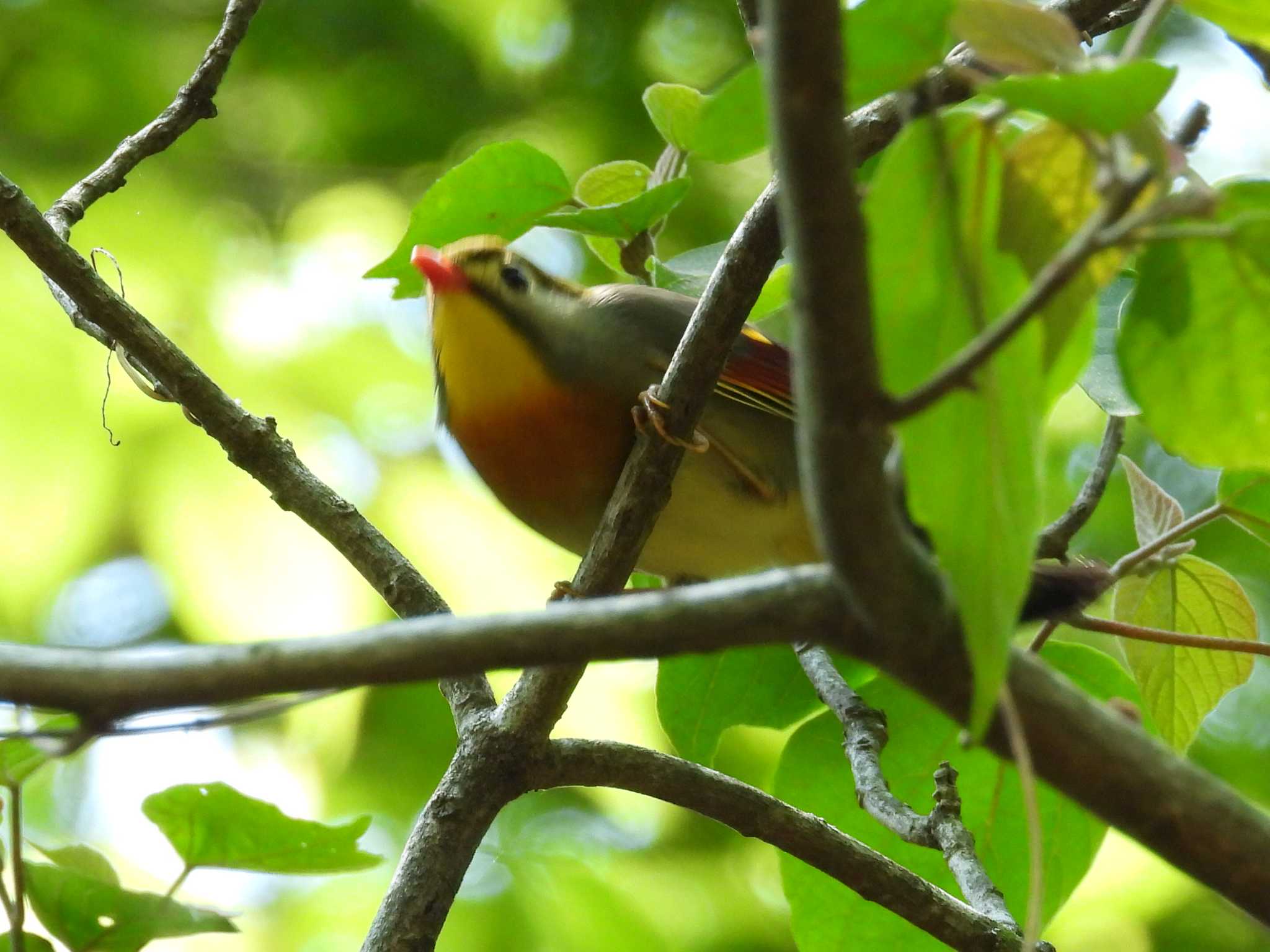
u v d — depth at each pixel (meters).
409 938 5.37
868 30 2.72
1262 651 5.21
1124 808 3.06
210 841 4.41
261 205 12.43
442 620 2.78
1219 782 3.09
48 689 2.71
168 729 3.39
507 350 6.51
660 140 12.62
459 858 5.54
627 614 2.77
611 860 11.04
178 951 10.10
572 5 13.04
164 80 12.72
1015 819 6.30
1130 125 2.60
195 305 11.25
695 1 13.01
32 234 5.97
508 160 5.71
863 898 5.84
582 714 10.14
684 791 5.64
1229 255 3.03
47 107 12.55
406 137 12.83
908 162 2.84
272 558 10.59
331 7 12.91
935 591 2.84
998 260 2.94
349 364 11.18
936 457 2.78
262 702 5.71
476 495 10.87
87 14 12.59
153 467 10.63
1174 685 5.83
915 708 6.37
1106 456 6.11
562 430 6.48
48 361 10.62
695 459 6.50
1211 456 3.31
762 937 10.72
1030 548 2.67
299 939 10.35
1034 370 2.77
